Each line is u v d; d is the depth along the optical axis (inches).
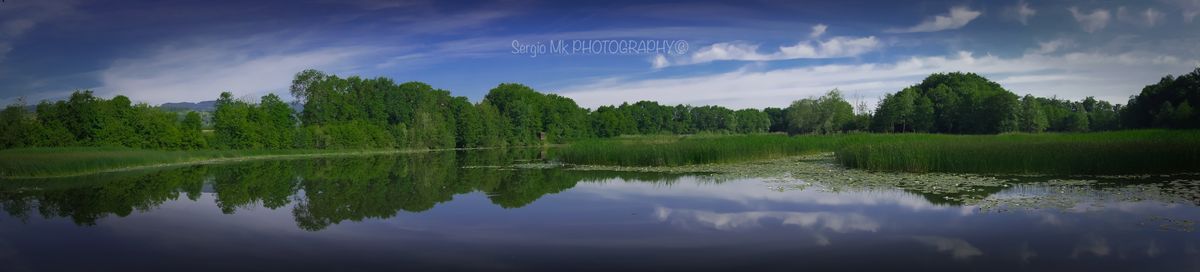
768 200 540.4
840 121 3287.4
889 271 298.7
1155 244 341.7
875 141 1438.2
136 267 335.0
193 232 435.5
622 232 402.3
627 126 4451.3
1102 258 315.0
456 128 3029.0
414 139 2679.6
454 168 1119.0
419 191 687.7
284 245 382.3
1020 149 804.0
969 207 474.6
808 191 600.7
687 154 1044.5
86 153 1365.7
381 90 2999.5
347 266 326.0
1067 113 3316.9
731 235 386.3
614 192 627.8
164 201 634.2
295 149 2178.9
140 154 1409.9
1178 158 709.9
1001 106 2753.4
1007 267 301.7
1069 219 415.2
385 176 953.5
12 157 1218.0
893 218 434.3
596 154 1126.4
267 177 975.6
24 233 440.8
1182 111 2059.5
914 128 3223.4
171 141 1866.4
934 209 469.4
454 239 390.0
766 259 325.7
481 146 3043.8
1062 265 303.9
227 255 358.0
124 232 440.8
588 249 355.6
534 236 394.6
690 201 543.8
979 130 2864.2
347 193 687.1
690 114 5393.7
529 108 3388.3
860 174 769.6
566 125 3686.0
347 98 2810.0
